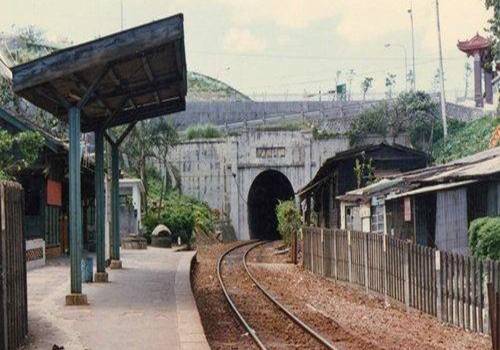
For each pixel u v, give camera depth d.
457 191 21.45
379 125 59.88
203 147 65.62
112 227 28.91
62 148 30.47
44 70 17.38
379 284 22.88
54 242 34.47
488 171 19.81
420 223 23.77
